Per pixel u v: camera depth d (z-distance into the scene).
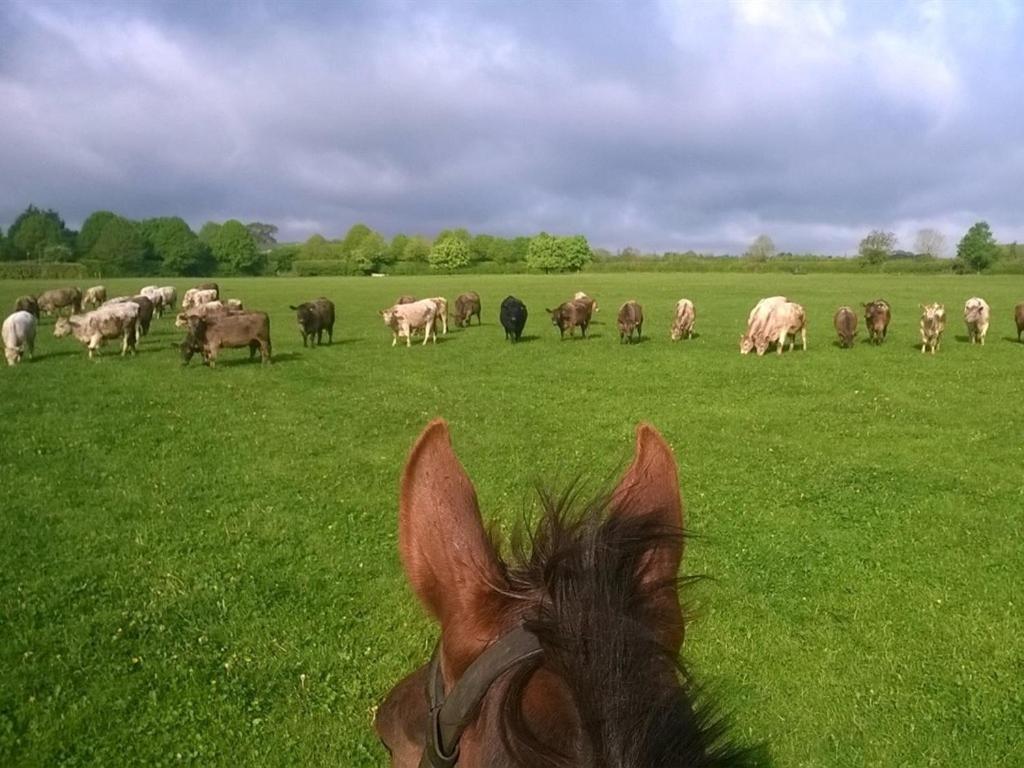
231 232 138.50
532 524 2.24
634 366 24.98
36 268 109.19
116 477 12.39
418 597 2.02
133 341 30.47
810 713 6.24
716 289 68.69
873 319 31.23
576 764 1.39
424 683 2.20
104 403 18.34
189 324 26.78
